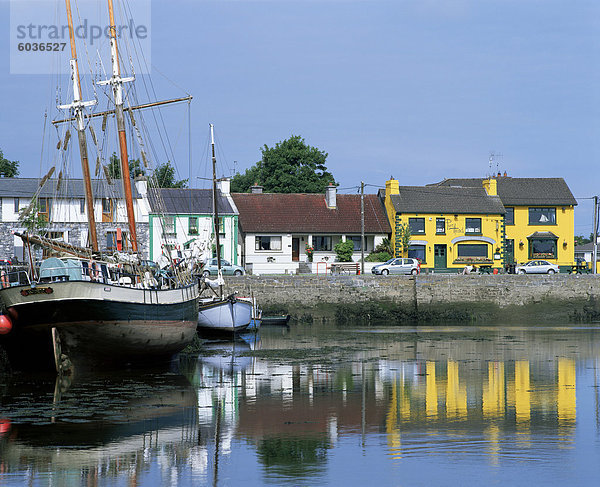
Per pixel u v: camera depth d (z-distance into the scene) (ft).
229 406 72.43
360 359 106.01
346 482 49.32
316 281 180.96
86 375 90.43
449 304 187.21
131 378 88.43
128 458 54.65
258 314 159.12
